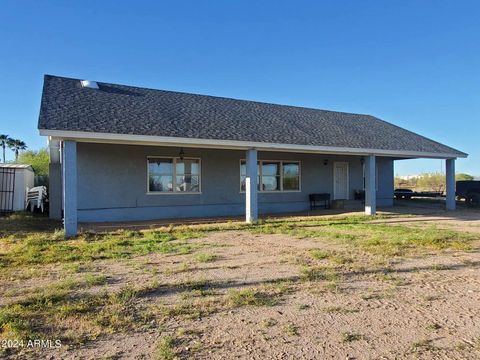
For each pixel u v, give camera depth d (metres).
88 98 14.30
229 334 4.15
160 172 16.02
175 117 14.45
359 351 3.77
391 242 9.73
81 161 14.47
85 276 6.44
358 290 5.70
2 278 6.33
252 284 5.99
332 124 19.52
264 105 20.44
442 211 19.00
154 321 4.50
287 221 14.64
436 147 19.19
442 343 3.96
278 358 3.63
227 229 12.52
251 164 14.08
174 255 8.28
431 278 6.36
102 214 14.76
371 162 16.95
